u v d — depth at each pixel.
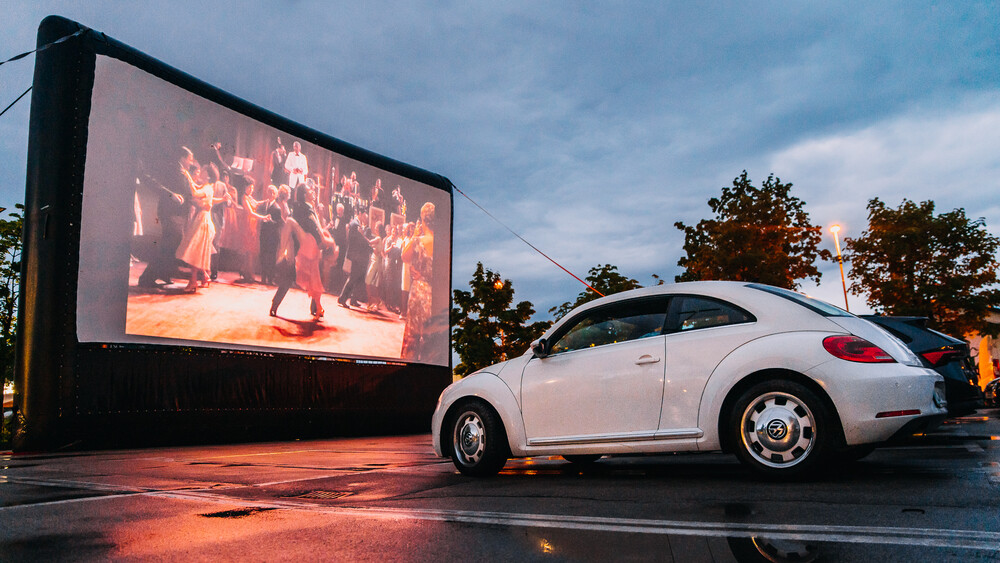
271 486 4.32
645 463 5.49
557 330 4.87
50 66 10.16
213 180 12.02
